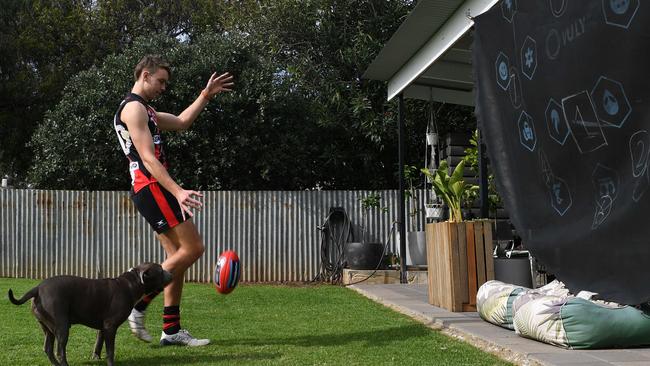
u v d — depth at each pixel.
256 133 12.94
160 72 4.23
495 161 5.06
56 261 11.22
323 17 14.24
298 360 3.60
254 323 5.18
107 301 3.46
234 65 12.97
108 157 12.59
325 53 14.38
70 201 11.29
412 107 13.57
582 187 3.95
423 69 7.59
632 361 3.41
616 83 3.60
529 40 4.55
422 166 13.99
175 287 4.17
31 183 13.26
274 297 7.44
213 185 12.80
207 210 11.30
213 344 4.19
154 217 4.07
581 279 3.94
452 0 6.14
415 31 7.07
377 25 14.18
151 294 4.14
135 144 4.02
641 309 3.84
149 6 19.31
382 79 9.30
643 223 3.39
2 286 8.91
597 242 3.78
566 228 4.11
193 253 4.12
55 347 4.02
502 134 4.98
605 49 3.68
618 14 3.56
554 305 3.96
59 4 18.97
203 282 11.09
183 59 12.94
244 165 13.01
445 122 13.68
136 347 4.10
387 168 14.48
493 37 5.09
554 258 4.24
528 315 4.11
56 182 12.70
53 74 17.70
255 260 11.31
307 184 14.16
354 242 10.95
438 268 6.07
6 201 11.27
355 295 7.75
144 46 13.12
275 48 14.11
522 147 4.68
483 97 5.25
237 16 15.61
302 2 14.23
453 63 8.80
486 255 5.70
